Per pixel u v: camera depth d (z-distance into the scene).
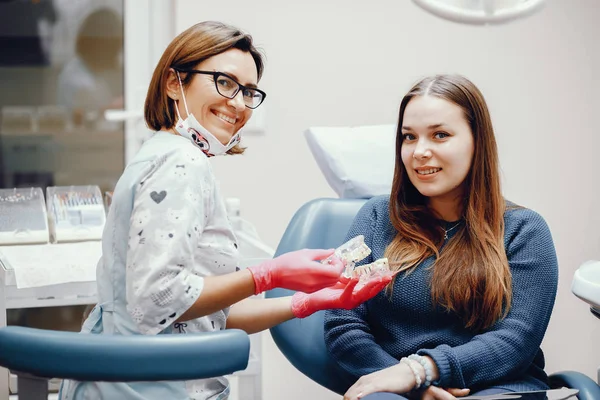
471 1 1.64
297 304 1.78
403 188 1.91
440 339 1.79
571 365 3.21
